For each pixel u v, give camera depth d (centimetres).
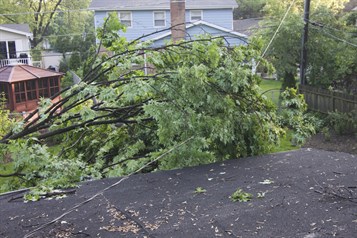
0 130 999
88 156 559
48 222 230
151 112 393
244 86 435
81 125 484
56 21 3488
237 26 2833
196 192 272
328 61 1281
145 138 512
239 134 425
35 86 1698
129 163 429
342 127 1056
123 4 2041
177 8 1444
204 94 410
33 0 3150
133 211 240
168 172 335
